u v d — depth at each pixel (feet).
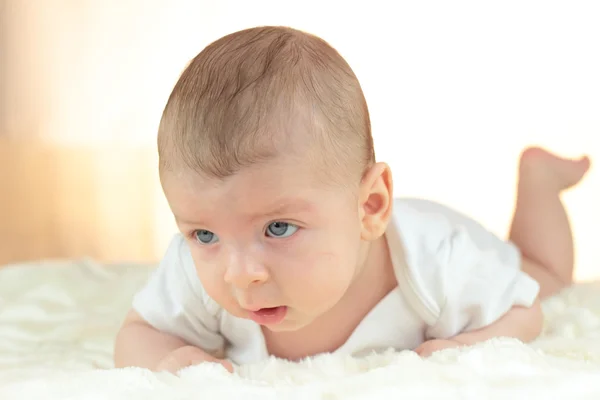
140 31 12.25
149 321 4.32
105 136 12.41
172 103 3.53
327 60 3.69
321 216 3.47
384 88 11.95
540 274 5.60
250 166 3.32
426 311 4.19
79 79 12.38
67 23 12.32
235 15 12.10
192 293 4.22
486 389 2.99
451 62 11.80
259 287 3.43
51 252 10.61
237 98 3.38
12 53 12.35
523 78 11.66
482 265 4.30
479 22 11.74
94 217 11.36
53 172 12.06
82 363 4.33
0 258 10.41
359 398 2.96
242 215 3.35
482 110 11.75
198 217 3.40
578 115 11.55
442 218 4.55
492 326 4.21
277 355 4.36
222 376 3.38
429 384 3.04
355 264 3.74
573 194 10.43
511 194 10.75
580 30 11.52
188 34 12.20
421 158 11.52
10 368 4.20
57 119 12.42
